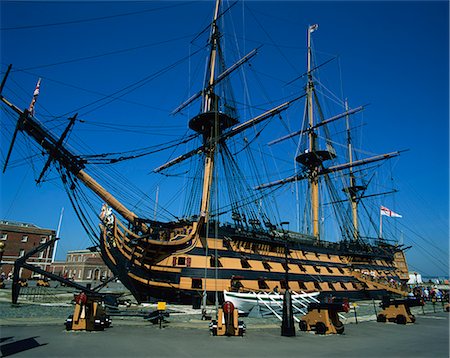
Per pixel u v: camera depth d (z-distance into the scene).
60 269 86.94
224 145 38.41
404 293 45.16
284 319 14.83
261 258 32.00
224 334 14.04
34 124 21.59
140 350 10.32
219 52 40.78
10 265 64.94
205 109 38.03
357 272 44.56
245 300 23.23
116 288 51.78
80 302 13.73
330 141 54.38
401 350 11.67
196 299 25.03
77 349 10.03
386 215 63.41
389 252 59.34
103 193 26.14
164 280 25.92
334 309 15.77
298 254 37.72
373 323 20.41
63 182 24.00
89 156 24.16
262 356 10.15
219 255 28.48
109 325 15.15
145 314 19.61
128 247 27.67
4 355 9.02
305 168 54.28
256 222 34.72
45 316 17.44
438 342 13.62
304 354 10.64
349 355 10.62
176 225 29.58
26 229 68.75
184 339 12.78
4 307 20.11
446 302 41.44
